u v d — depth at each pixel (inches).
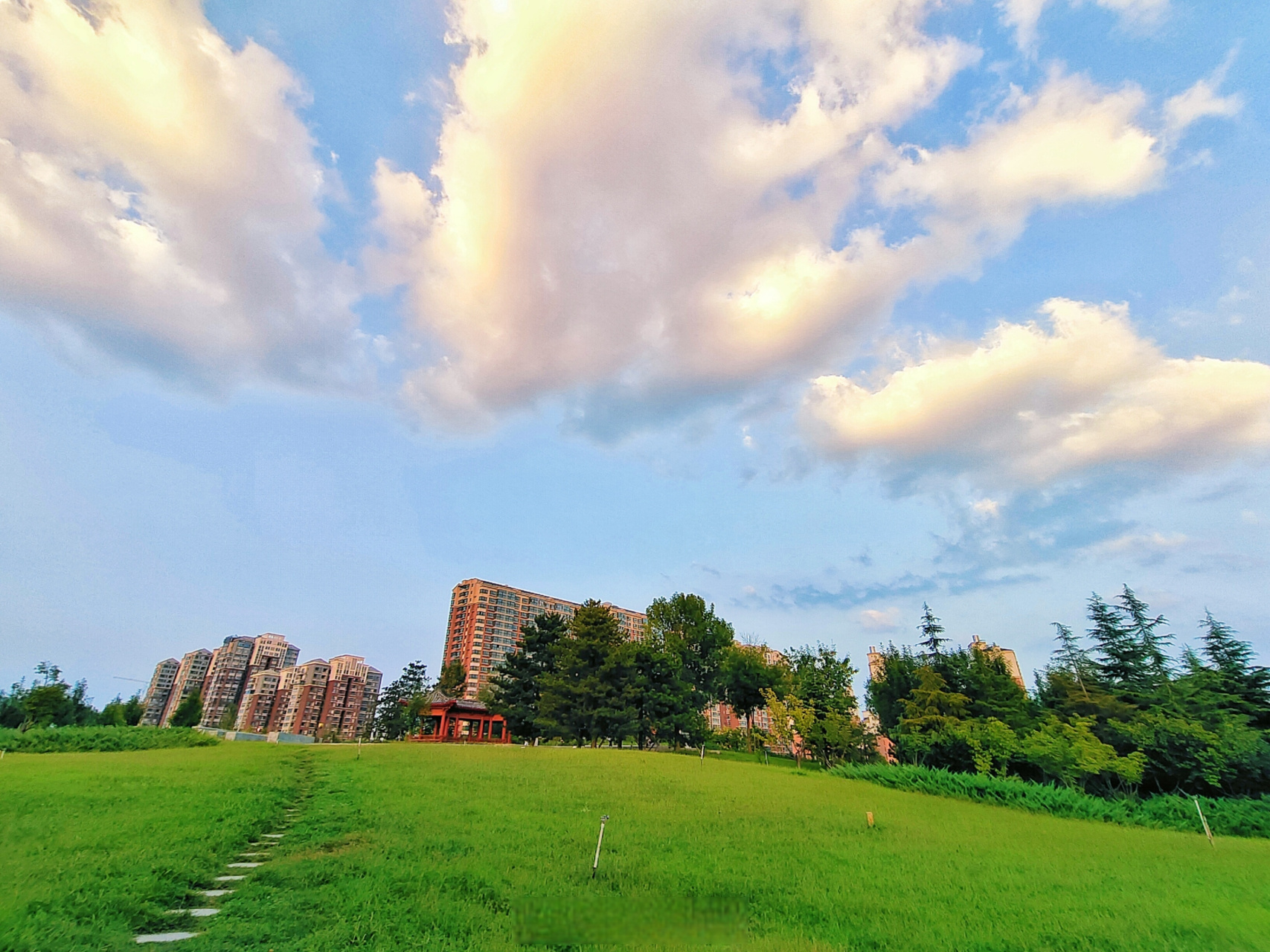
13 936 302.5
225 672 7391.7
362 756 1393.9
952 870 579.8
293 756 1359.5
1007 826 927.0
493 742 2588.6
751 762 2293.3
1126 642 2162.9
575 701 2399.1
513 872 474.9
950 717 1836.9
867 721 2866.6
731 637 3184.1
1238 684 1909.4
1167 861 717.9
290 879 432.8
